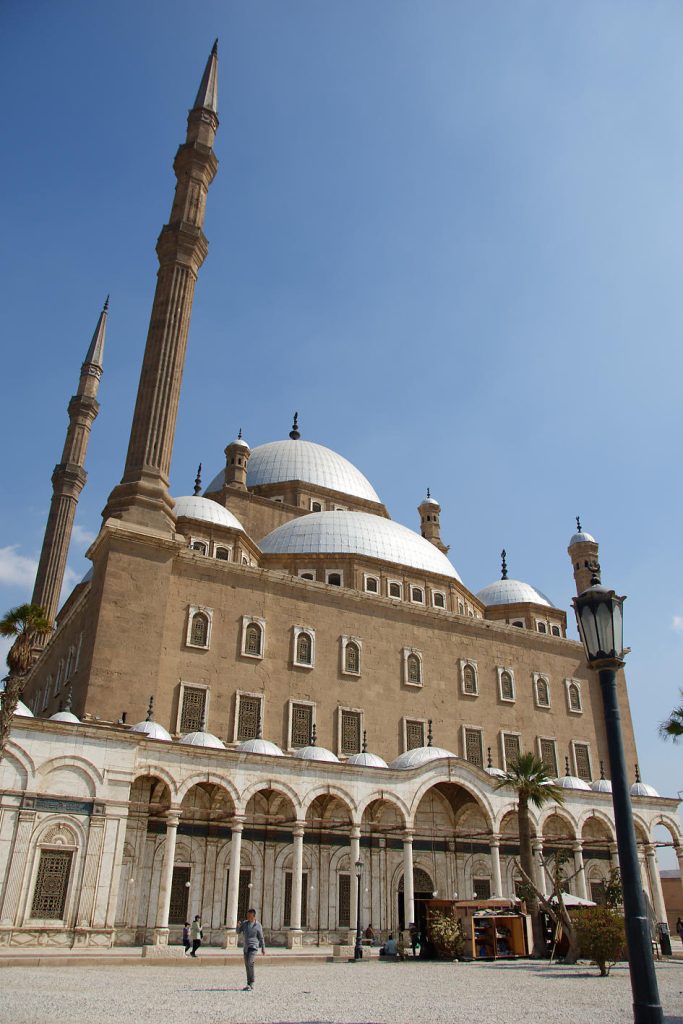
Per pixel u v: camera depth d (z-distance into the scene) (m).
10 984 19.25
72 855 30.33
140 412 46.59
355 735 46.75
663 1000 18.17
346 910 41.41
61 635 50.03
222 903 38.22
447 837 46.06
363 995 18.59
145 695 39.22
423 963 30.34
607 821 47.53
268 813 41.06
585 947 25.78
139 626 40.34
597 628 12.34
